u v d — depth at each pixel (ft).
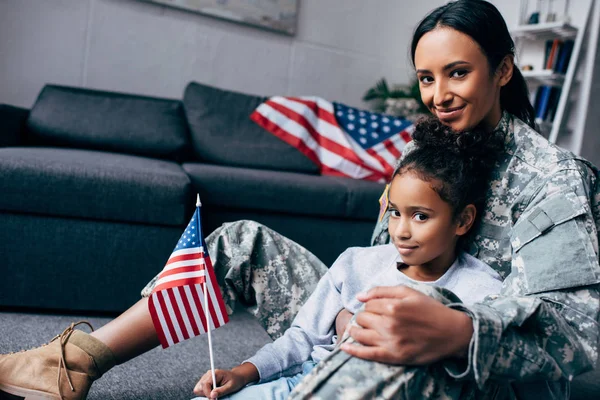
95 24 9.27
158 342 3.26
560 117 10.47
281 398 2.89
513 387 2.71
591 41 10.49
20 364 3.07
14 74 8.80
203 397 3.01
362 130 9.08
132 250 5.68
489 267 3.04
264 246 3.72
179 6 9.77
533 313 2.37
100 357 3.10
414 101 10.97
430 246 2.86
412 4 12.34
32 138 7.45
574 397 4.74
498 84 3.07
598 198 2.91
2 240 5.35
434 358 2.25
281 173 7.61
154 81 9.82
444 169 2.83
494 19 2.89
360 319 2.35
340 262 3.31
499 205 3.09
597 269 2.51
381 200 3.90
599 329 2.51
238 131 8.57
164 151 7.89
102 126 7.68
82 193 5.48
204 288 3.08
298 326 3.33
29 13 8.79
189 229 3.22
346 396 2.27
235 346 5.25
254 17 10.47
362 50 11.89
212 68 10.31
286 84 11.13
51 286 5.48
